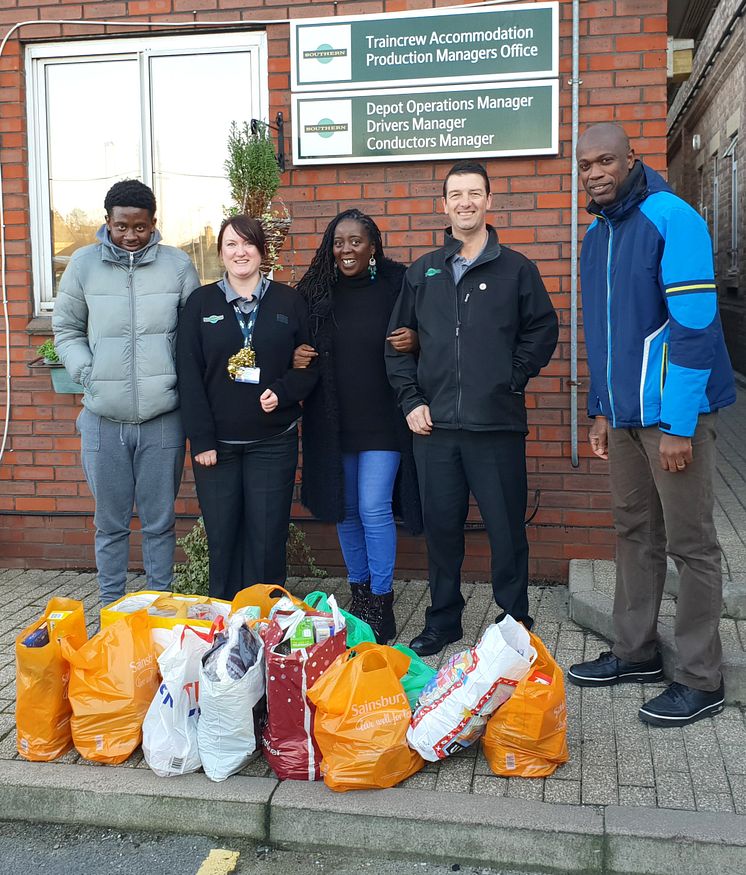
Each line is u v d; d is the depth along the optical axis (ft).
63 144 17.38
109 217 12.93
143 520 13.70
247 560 13.48
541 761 10.04
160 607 11.54
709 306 10.21
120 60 17.02
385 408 13.48
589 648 13.16
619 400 11.05
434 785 10.00
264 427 12.89
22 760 10.75
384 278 13.61
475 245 12.65
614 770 10.12
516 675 10.01
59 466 17.52
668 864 8.91
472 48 15.34
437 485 12.94
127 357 13.01
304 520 16.81
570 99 15.25
